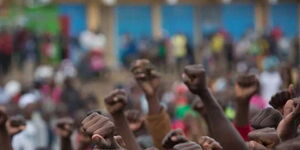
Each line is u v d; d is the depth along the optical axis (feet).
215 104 21.30
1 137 24.53
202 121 35.94
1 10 163.53
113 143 17.98
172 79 158.30
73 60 159.94
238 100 26.30
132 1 184.55
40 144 65.41
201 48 169.68
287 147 15.62
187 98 54.13
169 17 187.93
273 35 170.19
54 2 172.55
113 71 166.81
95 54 158.10
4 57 154.30
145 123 29.89
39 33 159.63
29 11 165.58
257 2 191.83
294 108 19.44
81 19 180.55
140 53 164.86
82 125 18.25
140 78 27.14
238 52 165.48
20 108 66.64
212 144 19.16
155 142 27.48
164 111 27.32
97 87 154.30
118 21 184.03
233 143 20.86
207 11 189.98
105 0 181.78
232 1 190.49
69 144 31.24
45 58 155.94
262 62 153.89
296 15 194.29
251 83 26.18
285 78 42.06
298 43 164.14
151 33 186.39
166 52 164.76
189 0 188.96
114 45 182.91
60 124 31.07
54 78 126.93
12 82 142.51
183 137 19.84
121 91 24.07
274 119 20.56
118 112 24.16
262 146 18.53
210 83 63.26
